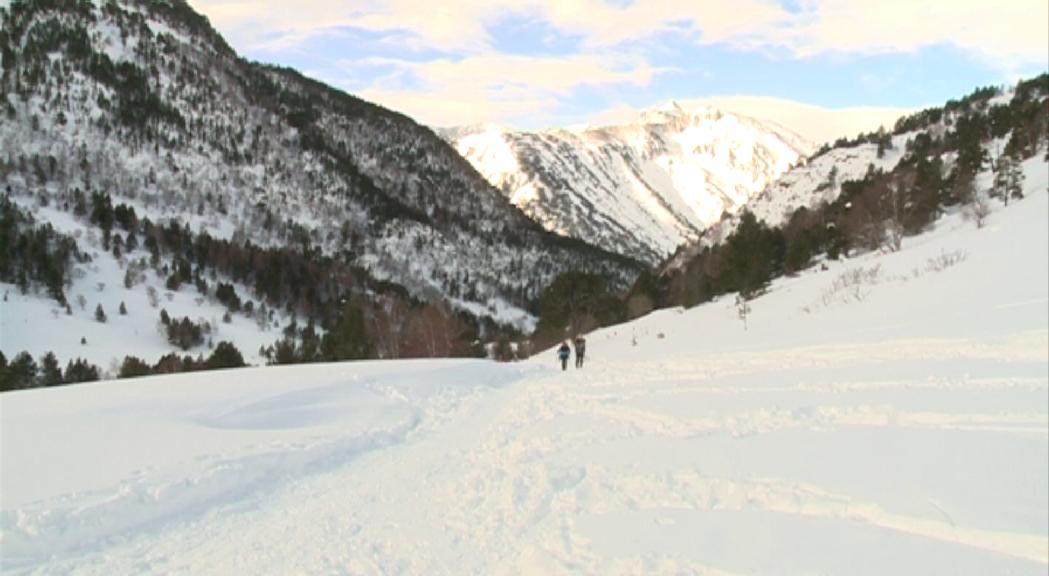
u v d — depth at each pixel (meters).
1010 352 12.45
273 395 15.15
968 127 97.50
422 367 21.98
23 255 117.06
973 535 5.17
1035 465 6.43
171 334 105.81
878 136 144.62
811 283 43.84
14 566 6.75
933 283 25.69
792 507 6.32
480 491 8.47
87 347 98.88
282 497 9.13
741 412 10.67
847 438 8.27
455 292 175.12
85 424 11.70
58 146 172.50
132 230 149.38
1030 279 20.64
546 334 66.12
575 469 8.67
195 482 9.02
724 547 5.57
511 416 14.12
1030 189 53.69
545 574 5.59
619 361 26.02
